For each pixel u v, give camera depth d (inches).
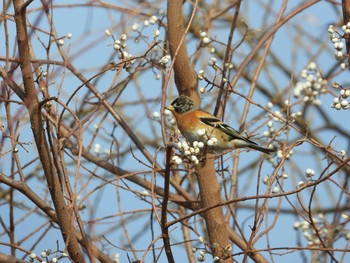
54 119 449.4
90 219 476.1
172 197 526.9
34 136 397.4
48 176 401.1
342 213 532.1
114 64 423.8
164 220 390.6
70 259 388.8
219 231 461.7
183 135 512.1
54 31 465.7
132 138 517.0
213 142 398.3
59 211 403.5
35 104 393.7
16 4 389.7
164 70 441.7
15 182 424.5
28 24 448.5
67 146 528.4
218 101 513.3
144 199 461.7
